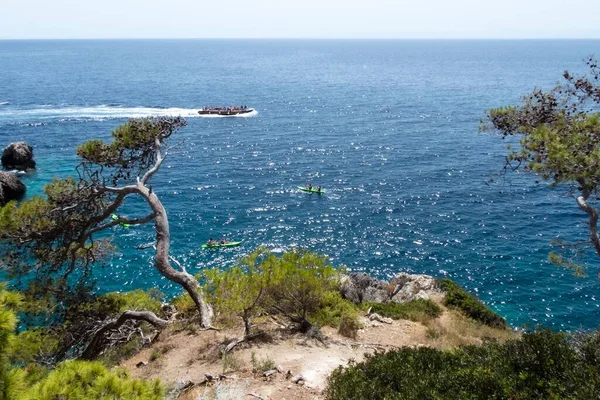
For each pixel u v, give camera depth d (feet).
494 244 138.00
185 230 146.72
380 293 79.15
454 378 30.94
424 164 217.77
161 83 535.19
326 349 47.01
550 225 149.59
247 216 157.89
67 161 216.33
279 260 50.14
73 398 20.44
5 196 171.73
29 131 269.64
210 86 517.96
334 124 314.14
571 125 42.06
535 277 120.26
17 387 19.08
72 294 60.39
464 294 76.74
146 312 57.98
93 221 61.98
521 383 28.78
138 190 64.85
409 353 37.55
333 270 52.70
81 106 359.66
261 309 56.13
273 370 39.68
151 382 23.71
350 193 179.73
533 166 40.70
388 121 324.19
